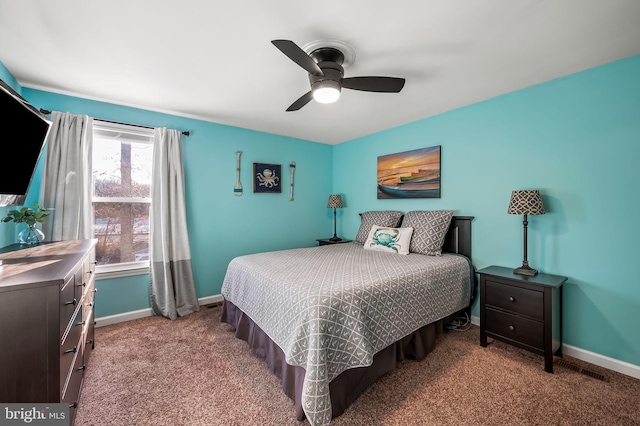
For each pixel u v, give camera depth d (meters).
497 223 2.61
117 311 2.78
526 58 1.91
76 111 2.55
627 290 1.91
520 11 1.43
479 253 2.74
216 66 2.02
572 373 1.91
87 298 1.80
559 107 2.21
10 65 1.98
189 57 1.89
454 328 2.61
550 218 2.26
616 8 1.40
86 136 2.53
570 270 2.16
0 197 1.60
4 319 1.08
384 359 1.80
